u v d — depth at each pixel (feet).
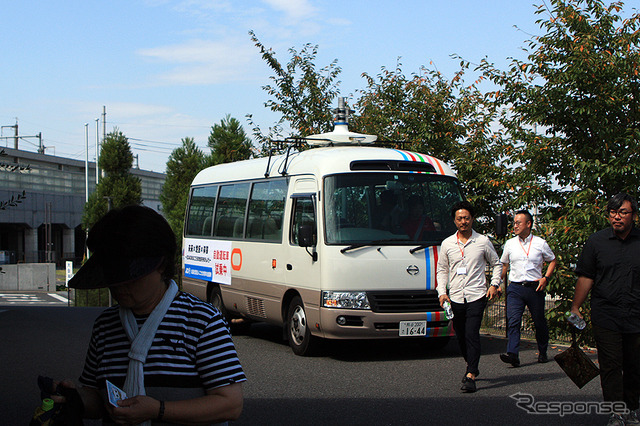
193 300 9.55
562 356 20.54
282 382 28.27
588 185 43.06
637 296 19.47
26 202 221.25
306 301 34.17
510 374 29.43
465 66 47.29
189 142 141.28
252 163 43.62
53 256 225.76
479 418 22.20
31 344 40.40
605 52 42.93
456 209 27.22
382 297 32.48
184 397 9.16
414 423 21.71
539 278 31.22
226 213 45.37
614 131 42.86
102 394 8.85
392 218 33.76
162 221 9.39
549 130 45.37
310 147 42.98
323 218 33.24
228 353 9.38
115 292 9.17
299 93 73.46
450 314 27.12
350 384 27.73
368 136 42.73
